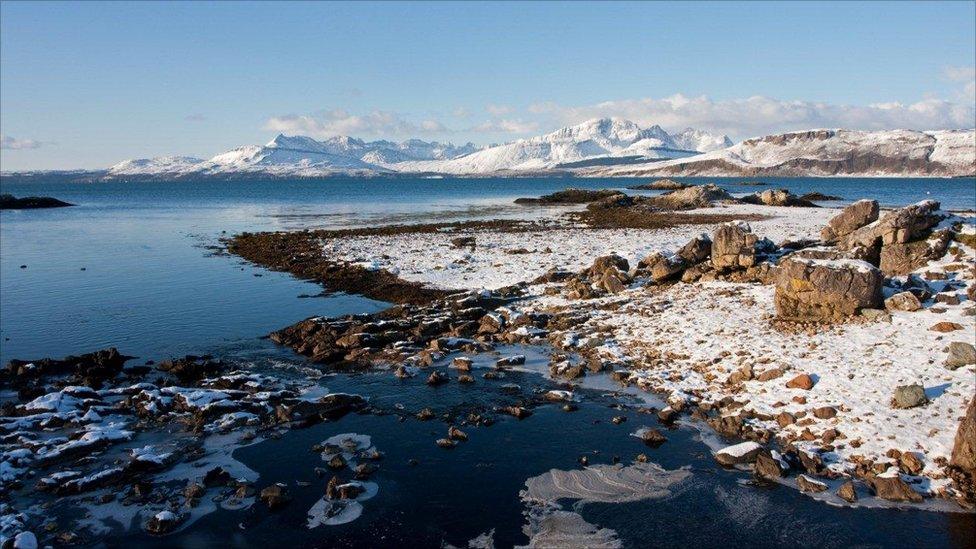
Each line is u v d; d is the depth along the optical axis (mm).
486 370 18281
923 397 13391
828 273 18844
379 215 73562
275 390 16797
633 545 10164
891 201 89938
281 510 11266
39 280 32688
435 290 28250
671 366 17562
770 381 15586
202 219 72562
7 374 18141
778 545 10109
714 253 25719
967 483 11148
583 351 19328
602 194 101438
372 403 16000
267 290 29719
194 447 13664
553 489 11828
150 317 24844
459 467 12695
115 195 156750
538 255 35500
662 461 12758
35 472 12586
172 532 10664
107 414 15297
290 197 131375
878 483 11305
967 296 18656
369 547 10234
